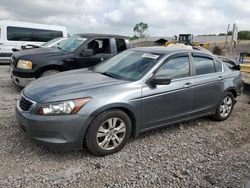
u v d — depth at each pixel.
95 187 3.35
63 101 3.75
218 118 5.84
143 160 4.04
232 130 5.46
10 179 3.41
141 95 4.30
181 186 3.42
